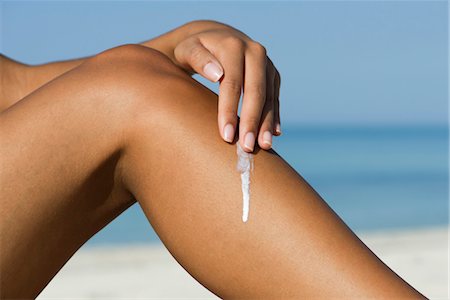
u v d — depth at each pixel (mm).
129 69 1160
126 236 13156
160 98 1142
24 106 1160
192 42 1256
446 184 24094
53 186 1145
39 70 1431
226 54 1217
